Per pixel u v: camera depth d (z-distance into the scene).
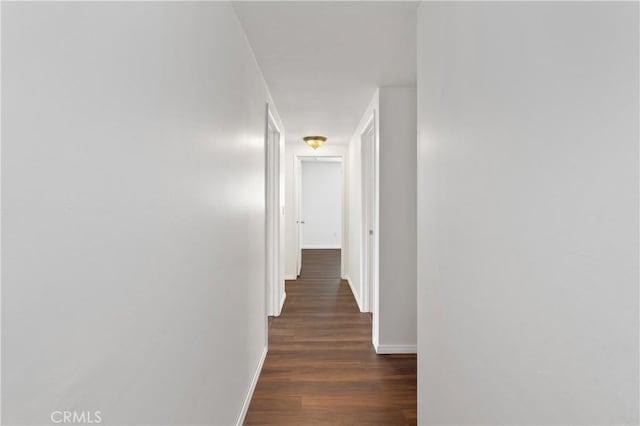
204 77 1.37
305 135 5.25
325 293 5.25
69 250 0.65
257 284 2.66
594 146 0.66
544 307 0.80
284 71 2.73
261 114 2.79
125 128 0.82
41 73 0.59
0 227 0.52
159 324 1.00
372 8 1.86
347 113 3.99
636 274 0.57
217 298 1.57
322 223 10.06
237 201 1.95
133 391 0.87
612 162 0.62
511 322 0.94
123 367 0.82
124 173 0.81
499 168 0.99
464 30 1.23
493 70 1.02
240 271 2.04
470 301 1.19
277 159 4.14
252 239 2.42
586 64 0.67
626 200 0.59
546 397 0.79
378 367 2.83
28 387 0.57
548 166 0.78
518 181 0.90
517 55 0.90
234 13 1.87
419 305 1.82
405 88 3.09
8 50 0.53
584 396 0.69
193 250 1.26
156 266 0.98
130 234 0.85
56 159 0.62
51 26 0.61
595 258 0.66
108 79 0.75
